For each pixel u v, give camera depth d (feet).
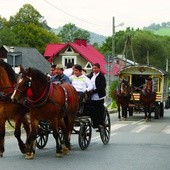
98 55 276.62
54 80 52.60
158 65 352.90
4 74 46.16
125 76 118.42
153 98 105.19
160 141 63.26
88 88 54.24
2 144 46.68
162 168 41.70
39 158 46.06
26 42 354.74
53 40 365.20
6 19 388.78
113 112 136.05
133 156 48.55
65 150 49.11
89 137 54.60
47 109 45.19
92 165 42.60
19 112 47.24
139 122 100.78
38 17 386.93
